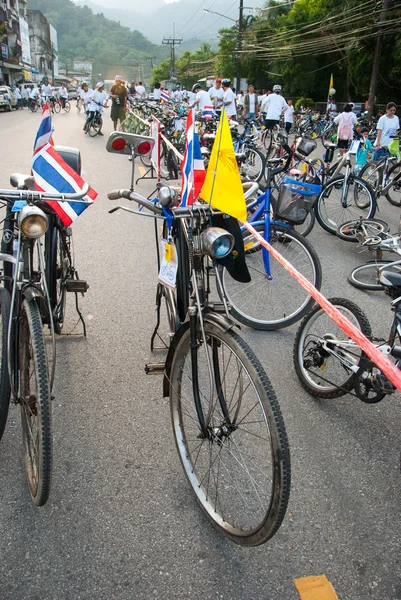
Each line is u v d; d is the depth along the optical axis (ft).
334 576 7.23
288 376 11.97
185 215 7.41
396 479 9.07
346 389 10.39
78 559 7.30
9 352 8.00
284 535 7.86
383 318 15.11
